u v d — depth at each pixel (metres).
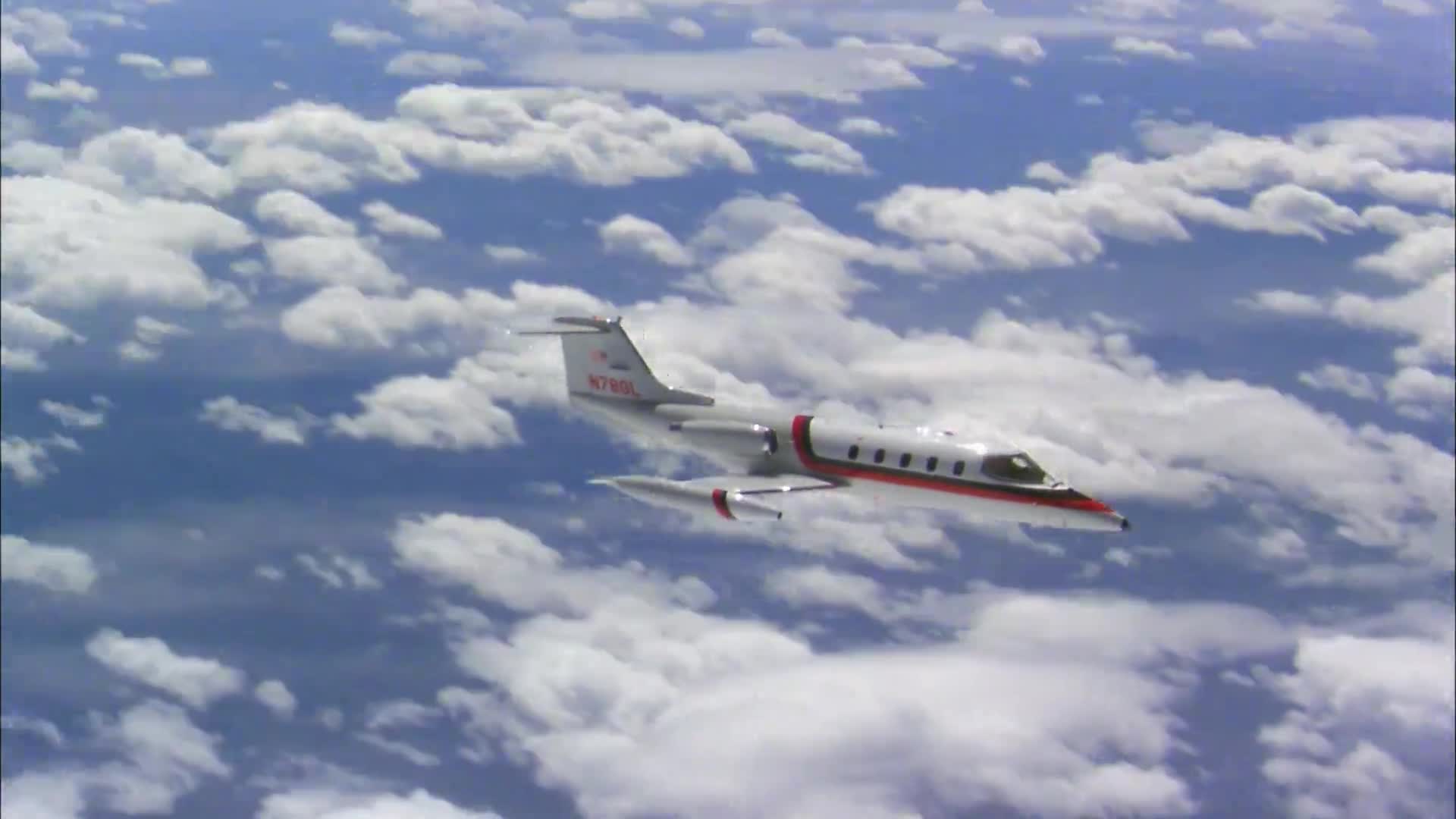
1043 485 76.94
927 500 79.75
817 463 81.88
